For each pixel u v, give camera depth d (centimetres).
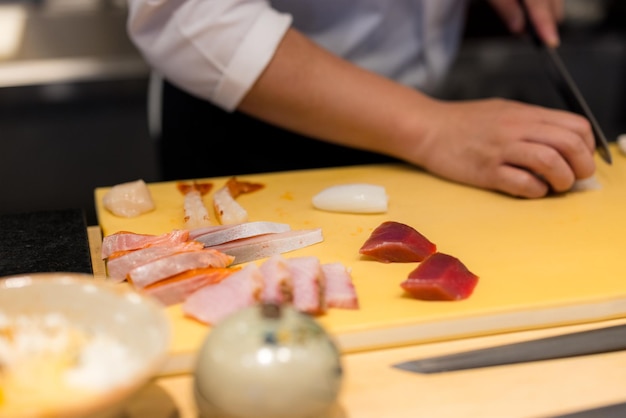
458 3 185
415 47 182
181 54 141
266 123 173
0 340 80
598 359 95
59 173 271
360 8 170
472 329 100
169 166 185
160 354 73
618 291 104
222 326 81
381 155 171
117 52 272
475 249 117
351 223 127
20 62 267
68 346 80
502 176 136
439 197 137
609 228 124
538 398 89
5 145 265
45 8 267
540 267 112
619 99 301
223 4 136
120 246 114
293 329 79
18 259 113
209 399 78
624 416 87
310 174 148
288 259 105
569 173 134
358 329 96
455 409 87
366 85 144
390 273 110
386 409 86
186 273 105
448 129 143
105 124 271
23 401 74
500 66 283
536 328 102
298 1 165
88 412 70
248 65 138
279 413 77
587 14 295
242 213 125
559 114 141
